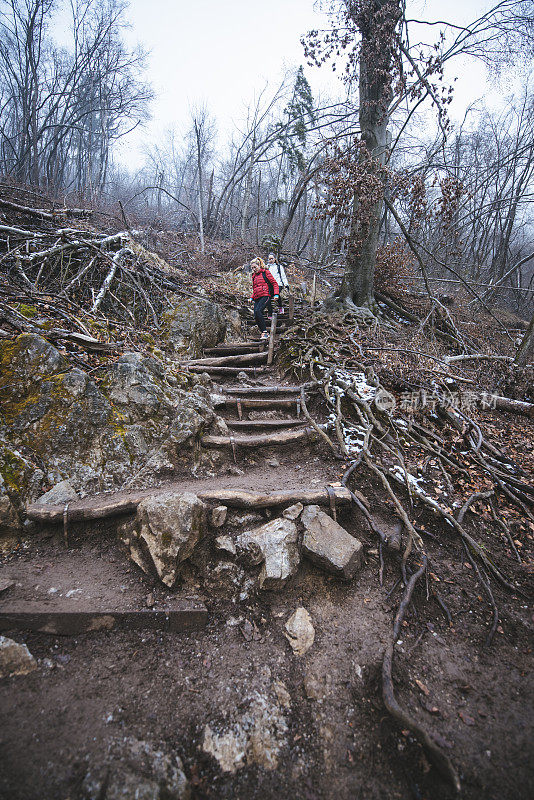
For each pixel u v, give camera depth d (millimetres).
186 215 20281
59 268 6223
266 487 3529
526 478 4086
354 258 8000
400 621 2748
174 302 6844
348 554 2953
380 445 4211
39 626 2416
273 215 23141
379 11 7098
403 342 6789
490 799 1979
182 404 4137
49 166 18297
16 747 1886
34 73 17281
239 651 2605
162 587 2801
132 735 2078
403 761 2164
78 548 2982
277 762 2164
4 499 2951
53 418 3422
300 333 6664
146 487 3453
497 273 18469
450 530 3445
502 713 2324
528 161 17781
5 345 3574
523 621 2838
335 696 2426
